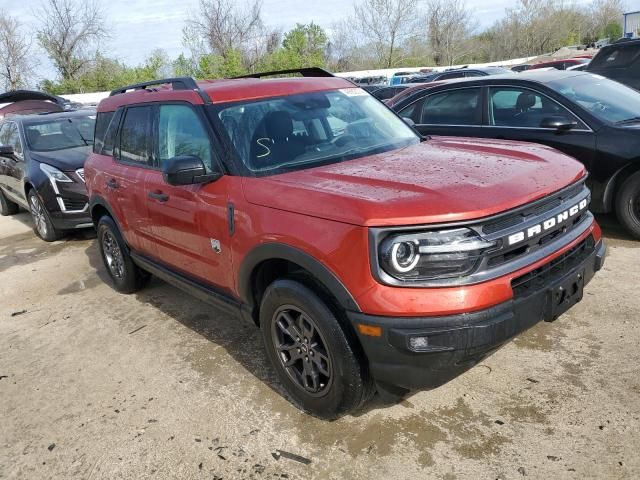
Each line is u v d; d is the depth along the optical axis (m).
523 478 2.60
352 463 2.82
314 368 3.08
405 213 2.52
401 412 3.17
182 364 3.98
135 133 4.57
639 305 4.04
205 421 3.29
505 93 5.97
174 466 2.94
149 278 5.52
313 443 3.00
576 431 2.86
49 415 3.53
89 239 7.78
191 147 3.78
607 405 3.02
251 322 3.52
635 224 5.24
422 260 2.53
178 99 3.97
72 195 7.32
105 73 36.91
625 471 2.57
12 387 3.92
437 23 47.53
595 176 5.30
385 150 3.71
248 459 2.93
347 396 2.91
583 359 3.47
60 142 8.23
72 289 5.82
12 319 5.17
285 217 2.94
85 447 3.17
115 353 4.26
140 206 4.41
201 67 30.12
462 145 3.74
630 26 49.66
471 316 2.51
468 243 2.52
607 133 5.19
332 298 2.87
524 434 2.88
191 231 3.78
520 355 3.58
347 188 2.87
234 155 3.46
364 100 4.33
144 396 3.62
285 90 4.00
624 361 3.40
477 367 3.51
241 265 3.29
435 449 2.85
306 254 2.81
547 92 5.64
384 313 2.56
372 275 2.57
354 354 2.81
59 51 36.62
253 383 3.64
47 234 7.71
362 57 44.88
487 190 2.70
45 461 3.09
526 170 3.01
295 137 3.66
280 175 3.30
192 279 4.09
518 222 2.71
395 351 2.59
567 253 2.97
